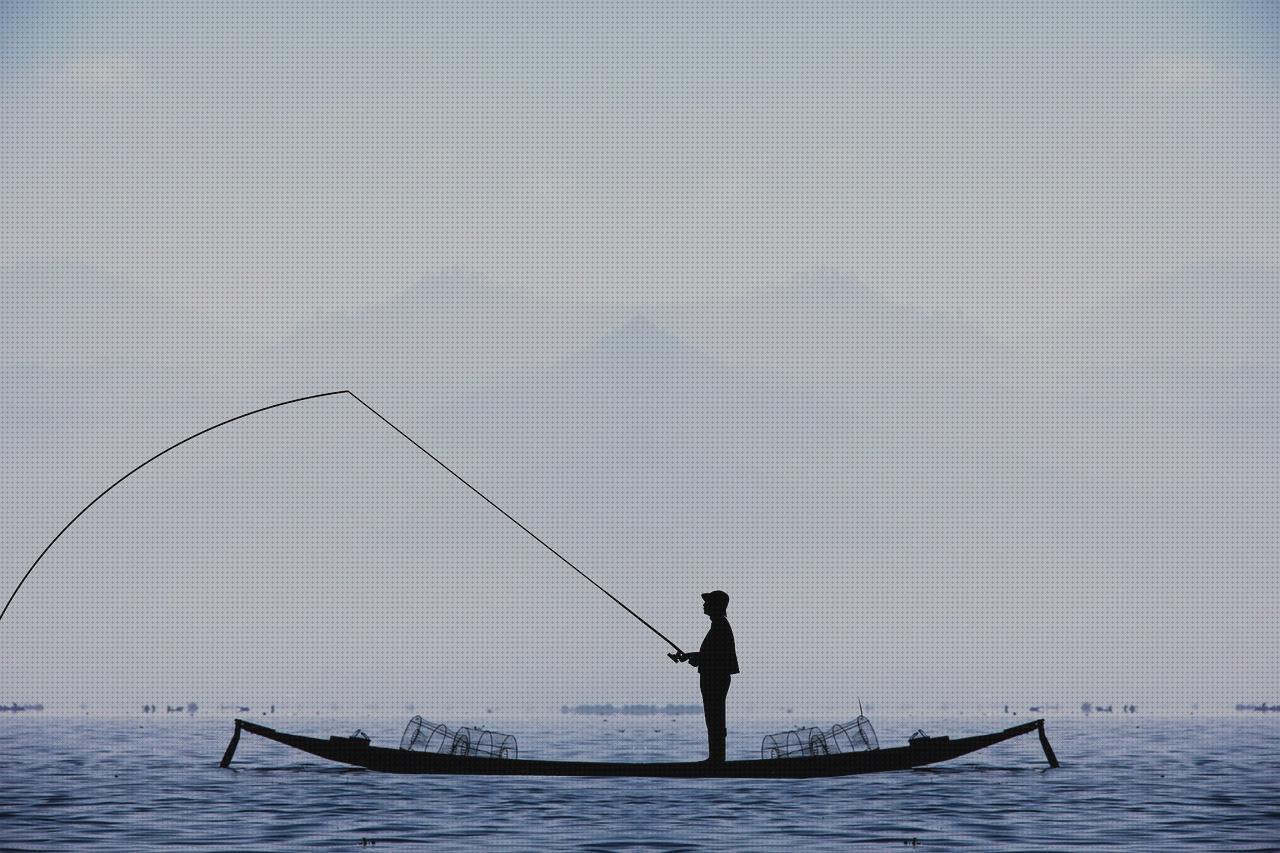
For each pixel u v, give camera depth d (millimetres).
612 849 39406
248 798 51219
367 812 47219
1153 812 47219
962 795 52250
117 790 54031
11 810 47688
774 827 43750
